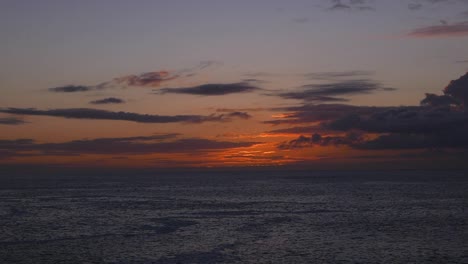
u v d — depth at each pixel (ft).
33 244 138.72
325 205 255.50
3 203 276.00
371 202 273.33
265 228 167.63
